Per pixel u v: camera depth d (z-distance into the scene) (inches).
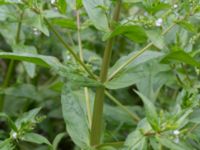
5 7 15.4
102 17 12.9
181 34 15.1
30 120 12.7
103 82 13.3
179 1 12.8
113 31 12.2
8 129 18.8
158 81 15.8
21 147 17.8
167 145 11.9
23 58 12.1
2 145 12.5
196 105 12.8
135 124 16.3
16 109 19.1
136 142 12.2
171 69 15.4
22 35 18.4
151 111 12.0
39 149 17.5
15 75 22.2
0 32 18.0
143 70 13.4
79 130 13.5
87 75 13.3
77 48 17.7
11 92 18.3
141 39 12.8
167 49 14.3
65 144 19.4
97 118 13.5
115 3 13.8
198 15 12.6
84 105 14.4
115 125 16.7
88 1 13.1
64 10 13.3
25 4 12.6
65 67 12.7
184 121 12.7
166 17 12.7
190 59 12.3
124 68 13.4
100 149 13.5
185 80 15.6
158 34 12.2
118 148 13.4
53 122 19.9
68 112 13.5
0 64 22.4
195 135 13.3
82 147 13.4
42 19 12.7
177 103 13.2
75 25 15.4
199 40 16.7
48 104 19.5
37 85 21.0
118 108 16.8
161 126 12.0
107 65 13.2
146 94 15.8
